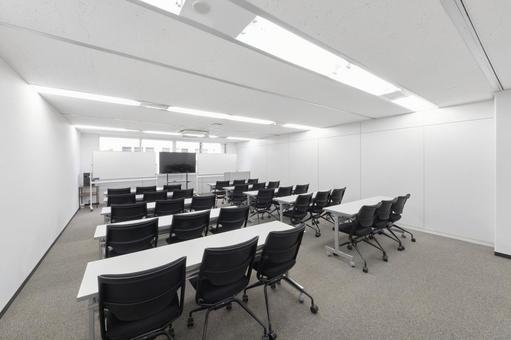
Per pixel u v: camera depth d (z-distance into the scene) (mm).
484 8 1477
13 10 1449
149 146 9133
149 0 1371
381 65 2322
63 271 2752
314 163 6883
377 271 2717
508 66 2367
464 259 3051
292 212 4090
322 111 4477
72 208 5559
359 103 3859
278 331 1749
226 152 11203
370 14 1527
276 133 7926
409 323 1826
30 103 2852
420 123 4387
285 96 3467
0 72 2092
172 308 1392
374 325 1809
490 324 1802
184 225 2572
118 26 1655
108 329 1222
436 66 2357
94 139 7840
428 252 3299
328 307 2043
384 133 5000
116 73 2561
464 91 3178
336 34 1766
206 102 3814
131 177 7344
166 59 2213
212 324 1839
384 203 3113
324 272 2697
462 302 2098
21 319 1904
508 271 2703
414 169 4477
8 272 2096
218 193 7273
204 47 1980
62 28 1670
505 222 3115
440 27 1680
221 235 2180
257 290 2346
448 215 4008
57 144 4156
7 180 2162
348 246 3387
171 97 3514
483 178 3629
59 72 2502
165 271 1229
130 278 1128
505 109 3117
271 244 1773
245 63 2309
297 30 1716
